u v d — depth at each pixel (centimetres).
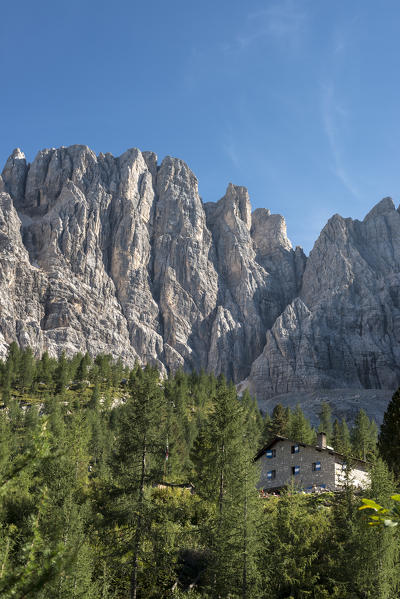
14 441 7794
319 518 4544
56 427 8069
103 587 3659
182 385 16700
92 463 9544
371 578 3559
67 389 16275
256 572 3912
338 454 6694
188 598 3800
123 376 18488
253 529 4084
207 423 5241
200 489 4959
